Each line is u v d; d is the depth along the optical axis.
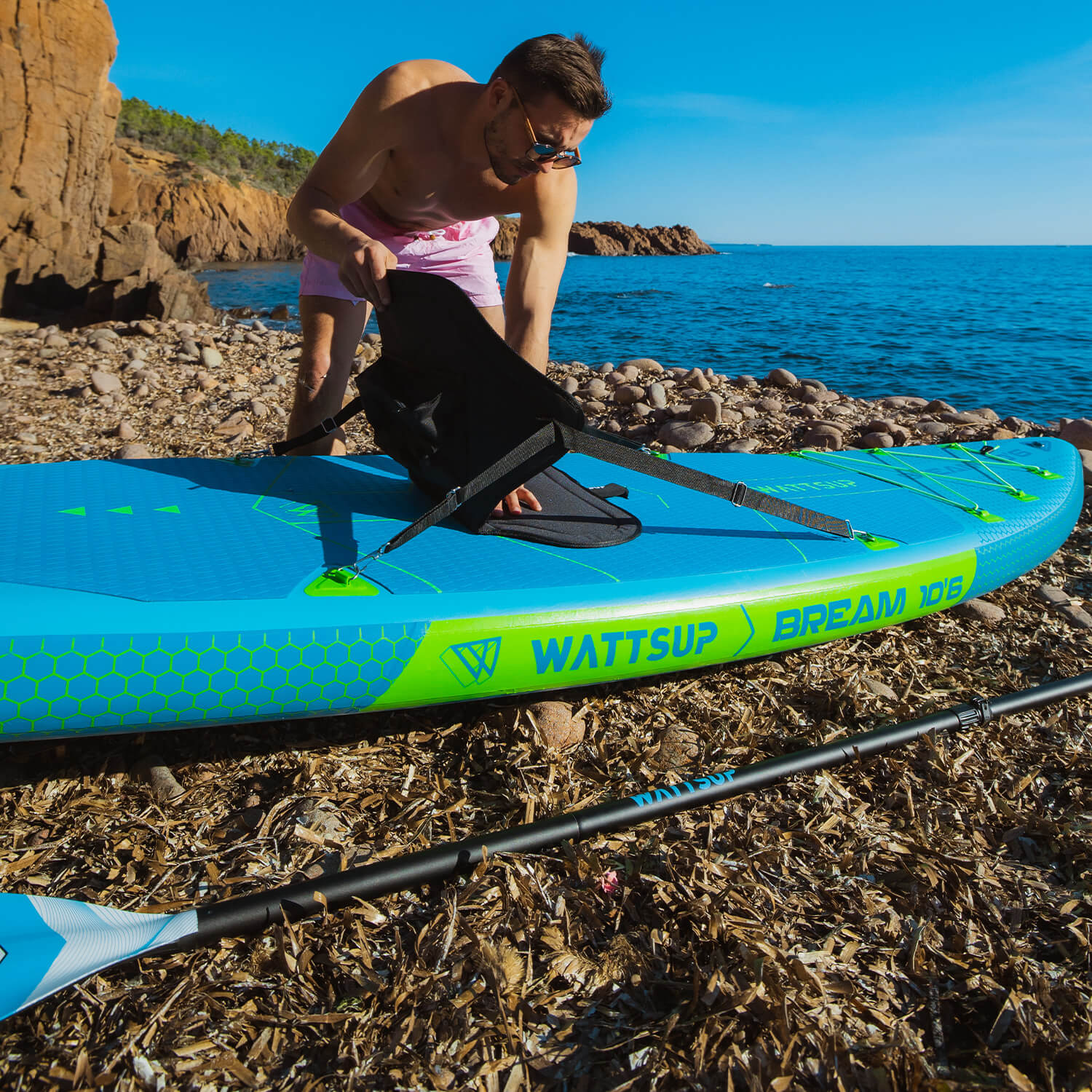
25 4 17.84
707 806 2.12
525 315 2.98
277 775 2.17
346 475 3.16
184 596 2.13
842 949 1.72
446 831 2.02
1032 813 2.17
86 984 1.56
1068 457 3.96
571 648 2.35
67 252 19.67
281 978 1.60
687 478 2.52
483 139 2.62
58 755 2.17
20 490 2.76
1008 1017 1.57
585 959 1.67
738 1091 1.42
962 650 2.98
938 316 21.88
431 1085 1.42
